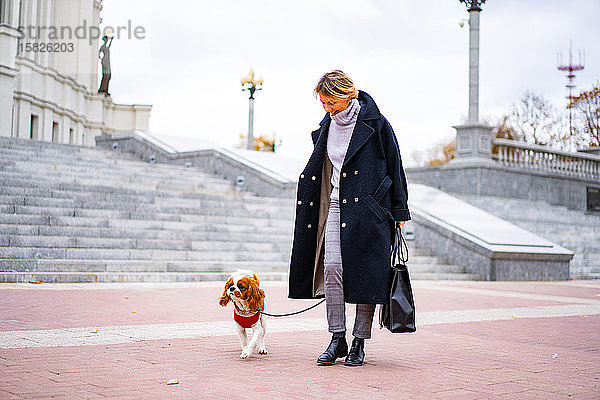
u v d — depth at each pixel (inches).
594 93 1993.1
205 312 289.9
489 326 282.7
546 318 320.8
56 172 629.6
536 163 1022.4
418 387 155.8
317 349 208.7
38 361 173.0
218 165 861.2
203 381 156.1
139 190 616.7
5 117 899.4
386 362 190.1
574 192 1066.7
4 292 332.8
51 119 1120.8
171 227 551.5
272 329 253.6
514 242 634.2
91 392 140.8
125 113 1423.5
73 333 221.0
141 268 452.4
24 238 444.5
